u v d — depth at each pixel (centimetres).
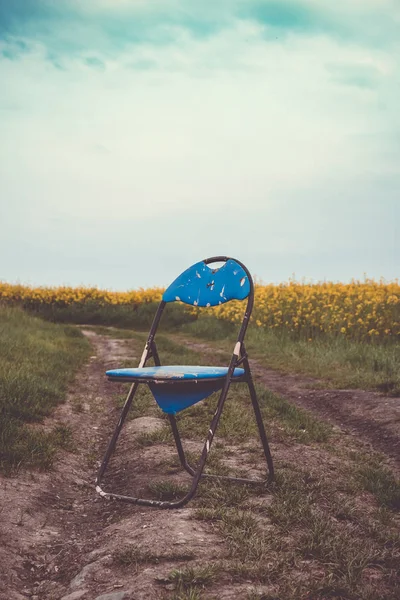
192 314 2034
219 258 351
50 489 372
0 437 431
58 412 589
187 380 291
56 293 2855
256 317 1500
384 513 324
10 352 873
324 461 438
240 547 265
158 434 490
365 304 1166
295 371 907
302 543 274
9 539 290
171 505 301
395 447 494
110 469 429
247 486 359
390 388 703
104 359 1081
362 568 250
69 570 265
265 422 551
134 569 250
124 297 2781
